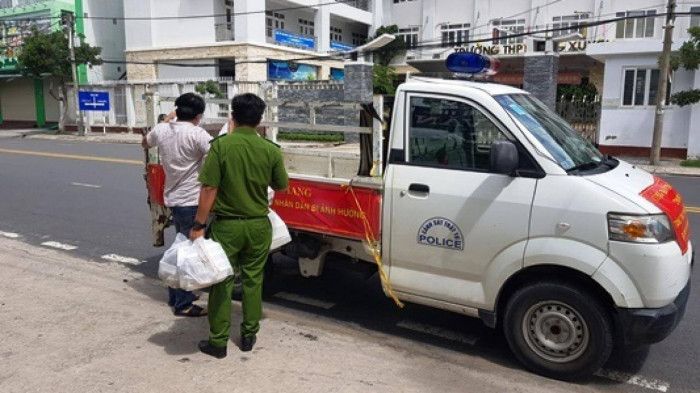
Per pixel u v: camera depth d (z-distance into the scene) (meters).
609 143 20.27
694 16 25.66
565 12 30.64
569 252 3.75
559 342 3.92
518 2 32.38
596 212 3.69
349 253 4.93
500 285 4.03
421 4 36.81
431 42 35.19
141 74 32.78
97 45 34.88
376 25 38.91
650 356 4.41
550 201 3.81
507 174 3.96
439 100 4.24
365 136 4.56
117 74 35.88
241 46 29.92
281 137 6.00
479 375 3.90
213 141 3.84
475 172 4.09
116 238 7.85
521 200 3.89
